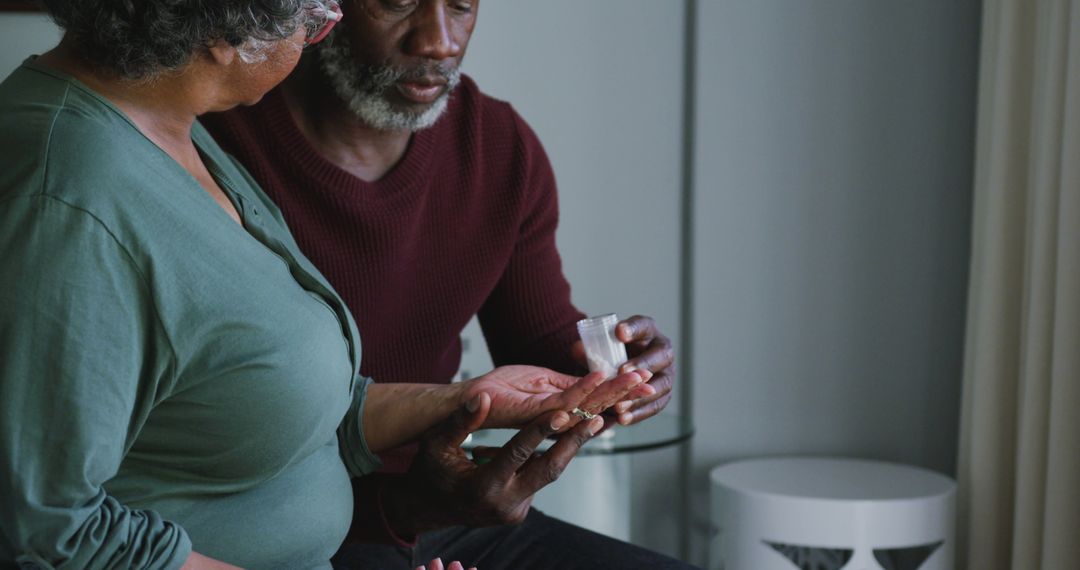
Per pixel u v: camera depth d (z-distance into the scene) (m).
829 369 2.79
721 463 2.81
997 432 2.50
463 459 1.40
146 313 1.02
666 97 2.78
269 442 1.13
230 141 1.54
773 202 2.75
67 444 0.96
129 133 1.05
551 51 2.70
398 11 1.47
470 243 1.73
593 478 2.35
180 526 1.08
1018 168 2.46
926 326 2.76
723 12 2.71
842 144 2.73
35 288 0.95
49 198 0.97
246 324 1.08
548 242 1.87
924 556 2.62
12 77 1.09
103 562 0.99
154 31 1.03
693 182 2.76
